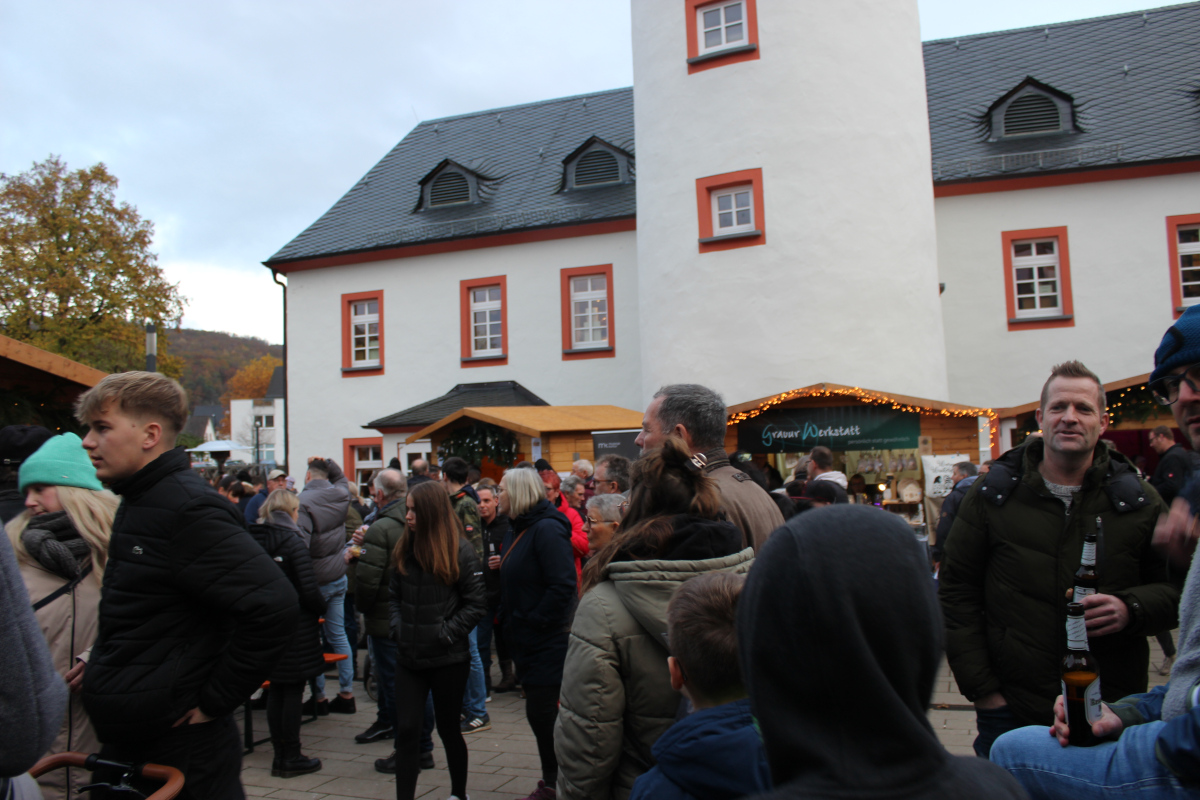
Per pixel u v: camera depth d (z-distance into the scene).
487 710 7.16
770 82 14.09
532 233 19.11
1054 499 2.96
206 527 2.64
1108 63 18.98
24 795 2.04
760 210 14.09
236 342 125.19
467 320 19.69
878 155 13.98
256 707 7.78
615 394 18.52
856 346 13.73
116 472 2.67
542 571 4.45
